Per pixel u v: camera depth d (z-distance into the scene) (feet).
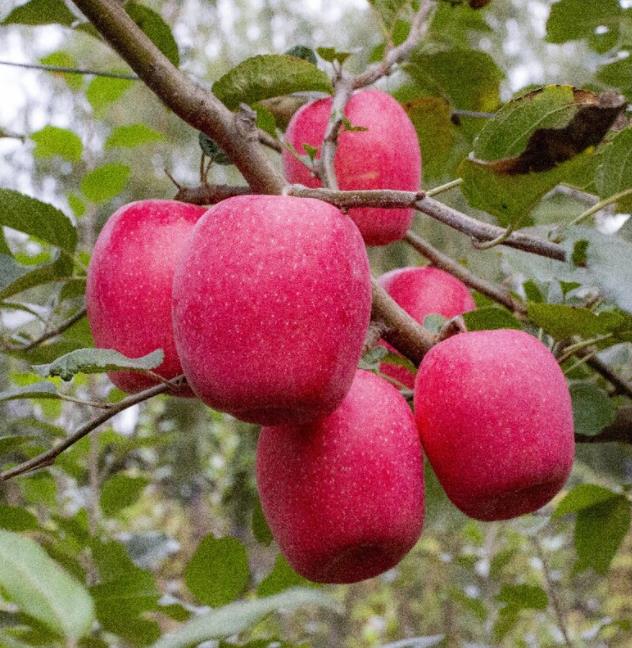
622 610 7.76
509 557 4.01
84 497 3.69
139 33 1.98
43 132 3.30
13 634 2.11
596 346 2.40
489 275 3.60
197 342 1.80
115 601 2.24
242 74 2.18
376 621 7.72
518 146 1.90
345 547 1.94
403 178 2.46
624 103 1.74
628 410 2.64
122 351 2.05
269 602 1.42
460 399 1.97
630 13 2.78
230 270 1.78
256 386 1.78
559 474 2.00
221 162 2.20
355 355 1.84
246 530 7.54
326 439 1.94
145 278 2.04
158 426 6.86
